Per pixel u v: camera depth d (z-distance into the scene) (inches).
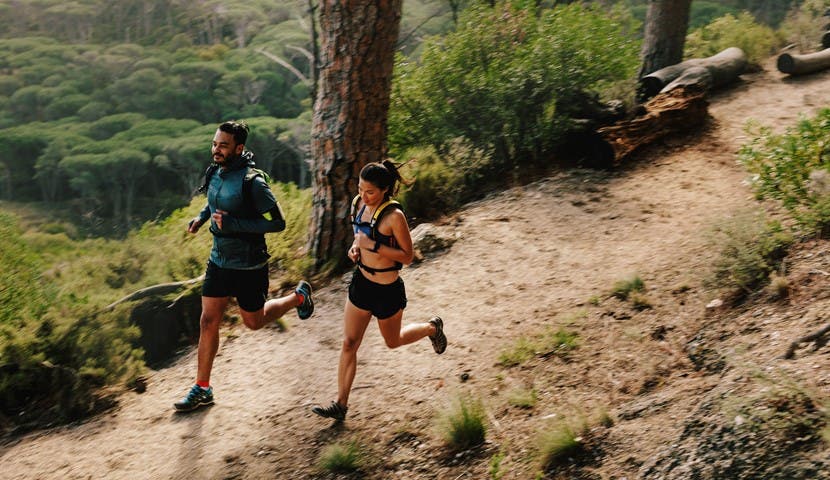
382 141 290.2
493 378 198.2
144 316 259.1
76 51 3535.9
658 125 354.9
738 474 128.6
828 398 132.3
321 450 181.8
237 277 196.9
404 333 191.3
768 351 162.7
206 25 3617.1
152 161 2554.1
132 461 188.1
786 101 413.1
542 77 364.2
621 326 208.2
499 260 271.4
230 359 235.6
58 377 224.1
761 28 565.9
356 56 276.2
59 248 1262.3
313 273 290.8
